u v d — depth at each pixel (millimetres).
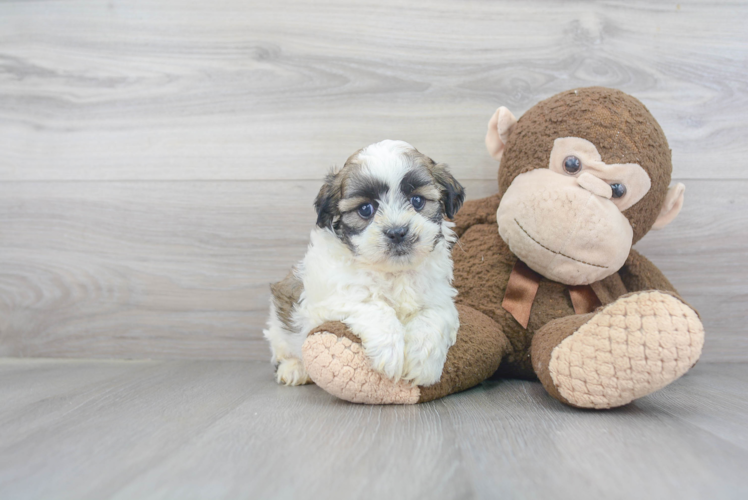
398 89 613
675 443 344
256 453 334
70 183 631
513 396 457
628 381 390
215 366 592
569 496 283
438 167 491
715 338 601
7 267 634
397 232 433
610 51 604
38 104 634
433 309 453
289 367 503
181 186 625
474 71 610
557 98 509
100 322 630
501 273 524
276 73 619
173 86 625
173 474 309
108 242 630
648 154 481
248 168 622
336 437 358
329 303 448
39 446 348
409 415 403
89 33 629
